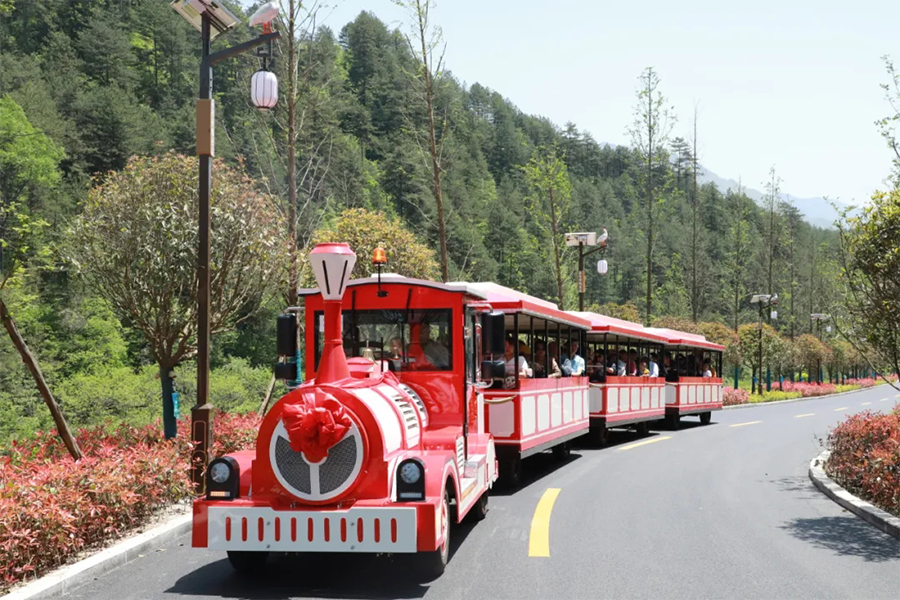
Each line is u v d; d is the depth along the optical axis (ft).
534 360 46.29
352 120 391.65
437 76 75.31
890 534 29.60
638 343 75.36
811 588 22.12
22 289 118.83
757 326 185.37
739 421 99.50
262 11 34.40
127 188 38.93
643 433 75.36
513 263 320.70
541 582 22.41
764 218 229.04
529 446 42.32
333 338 22.97
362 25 460.96
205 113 33.06
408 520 20.53
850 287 37.83
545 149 127.75
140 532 27.32
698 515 33.32
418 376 27.66
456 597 20.88
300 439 20.77
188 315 39.24
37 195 168.45
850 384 268.82
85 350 143.84
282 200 52.75
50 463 27.45
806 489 41.39
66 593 21.17
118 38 311.06
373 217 75.31
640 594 21.36
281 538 20.75
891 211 35.78
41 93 222.28
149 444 39.01
